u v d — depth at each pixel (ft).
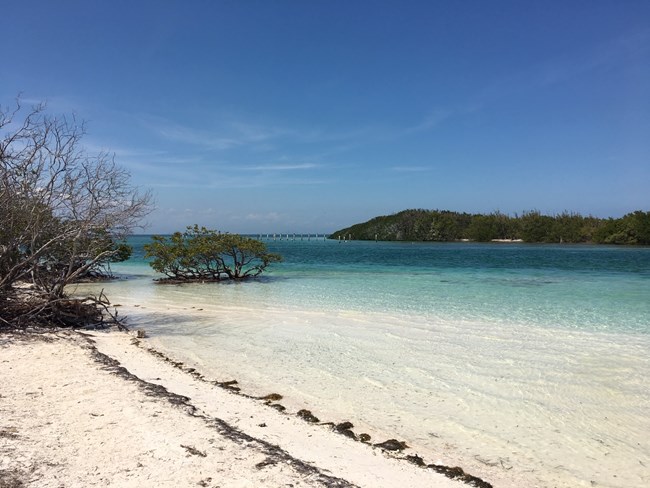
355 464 15.52
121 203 41.68
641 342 33.78
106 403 19.35
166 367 26.50
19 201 35.17
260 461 14.73
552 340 34.42
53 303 36.58
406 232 432.66
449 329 38.29
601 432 18.99
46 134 35.81
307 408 21.26
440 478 14.88
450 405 21.79
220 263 86.79
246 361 28.99
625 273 90.74
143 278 83.25
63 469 13.65
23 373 23.49
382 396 22.89
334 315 44.88
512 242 376.89
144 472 13.67
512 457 16.93
